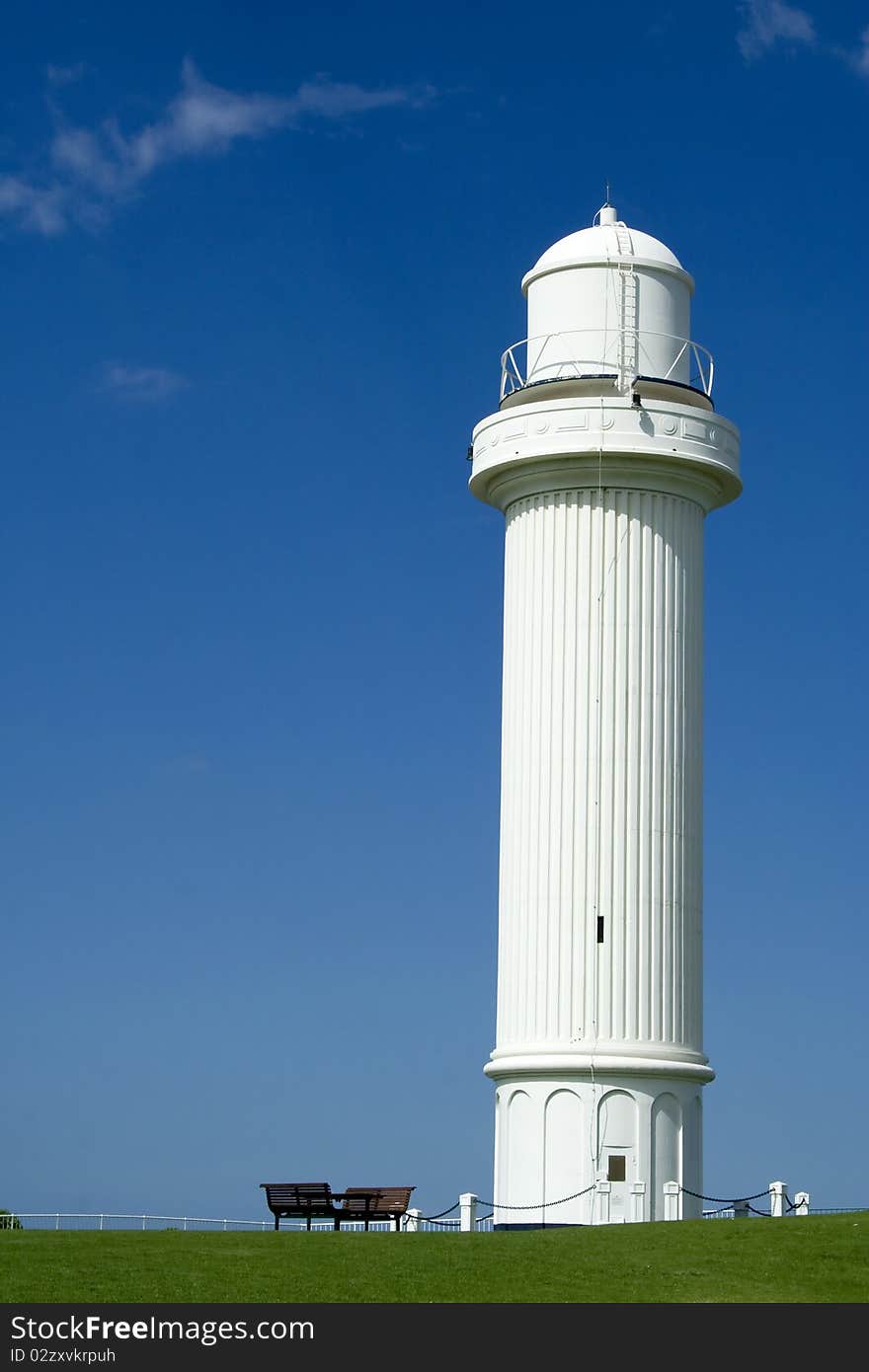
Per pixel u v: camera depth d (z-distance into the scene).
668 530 63.09
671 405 62.84
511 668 63.72
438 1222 57.62
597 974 60.47
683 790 62.28
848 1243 47.28
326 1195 57.59
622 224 66.19
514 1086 61.03
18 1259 44.06
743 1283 43.84
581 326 64.19
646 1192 59.12
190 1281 42.31
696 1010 61.69
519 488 63.88
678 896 61.56
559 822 61.44
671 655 62.62
